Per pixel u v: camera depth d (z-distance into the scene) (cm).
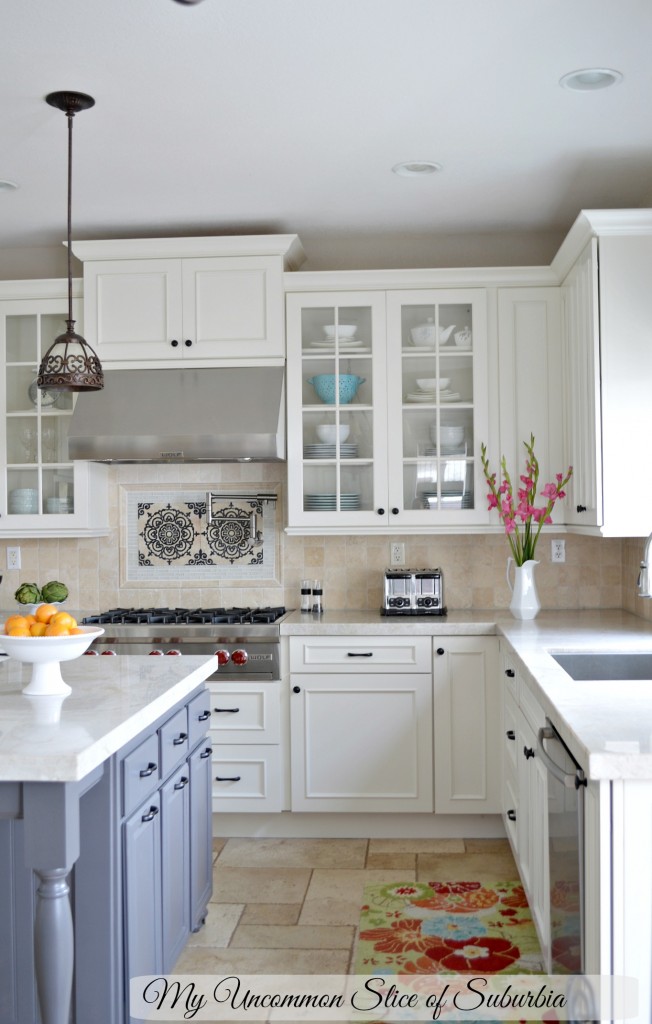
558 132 324
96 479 446
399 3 239
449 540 449
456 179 370
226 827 414
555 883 236
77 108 295
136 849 234
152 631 403
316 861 380
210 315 417
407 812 400
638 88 290
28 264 464
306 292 421
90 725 213
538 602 412
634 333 339
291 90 288
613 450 339
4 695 248
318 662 400
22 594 416
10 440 438
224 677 402
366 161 349
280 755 402
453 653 396
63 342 281
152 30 251
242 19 246
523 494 402
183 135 321
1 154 337
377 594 452
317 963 290
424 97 295
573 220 425
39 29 250
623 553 439
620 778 179
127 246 417
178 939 274
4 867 232
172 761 270
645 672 320
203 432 405
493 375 417
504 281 417
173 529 464
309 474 425
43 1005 195
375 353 420
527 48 263
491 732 395
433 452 420
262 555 459
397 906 332
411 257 450
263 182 370
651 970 182
